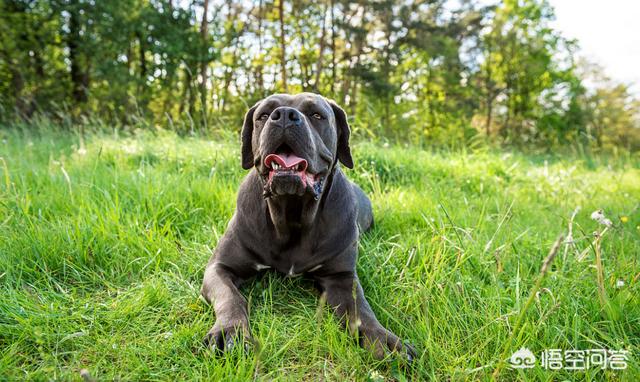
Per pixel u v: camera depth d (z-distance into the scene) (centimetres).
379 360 200
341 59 2442
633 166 907
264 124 266
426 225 377
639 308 234
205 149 585
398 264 299
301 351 208
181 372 187
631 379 183
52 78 1623
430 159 658
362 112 1906
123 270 283
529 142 2230
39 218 337
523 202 514
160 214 363
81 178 426
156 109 1708
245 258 273
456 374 191
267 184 247
